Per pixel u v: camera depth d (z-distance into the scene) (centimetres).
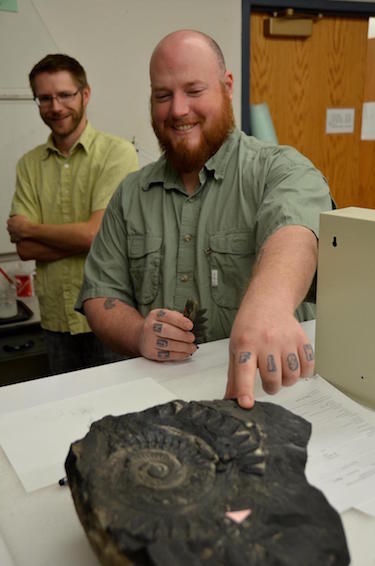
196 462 48
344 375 79
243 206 117
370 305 73
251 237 116
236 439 51
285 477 47
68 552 50
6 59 217
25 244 187
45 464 63
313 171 113
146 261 127
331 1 284
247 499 44
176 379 84
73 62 180
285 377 67
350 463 60
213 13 255
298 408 72
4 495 58
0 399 80
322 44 297
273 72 287
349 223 73
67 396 80
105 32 235
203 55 115
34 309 215
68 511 56
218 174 120
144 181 130
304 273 81
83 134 184
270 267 81
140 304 131
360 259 73
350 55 307
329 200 108
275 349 66
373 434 66
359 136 324
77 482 47
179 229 124
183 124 117
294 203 98
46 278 190
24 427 71
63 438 68
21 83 221
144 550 40
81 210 187
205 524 42
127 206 132
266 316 69
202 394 79
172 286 125
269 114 290
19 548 51
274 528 41
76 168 186
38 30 221
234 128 127
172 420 55
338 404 73
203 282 122
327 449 63
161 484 46
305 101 301
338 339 79
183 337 91
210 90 117
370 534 50
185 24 251
